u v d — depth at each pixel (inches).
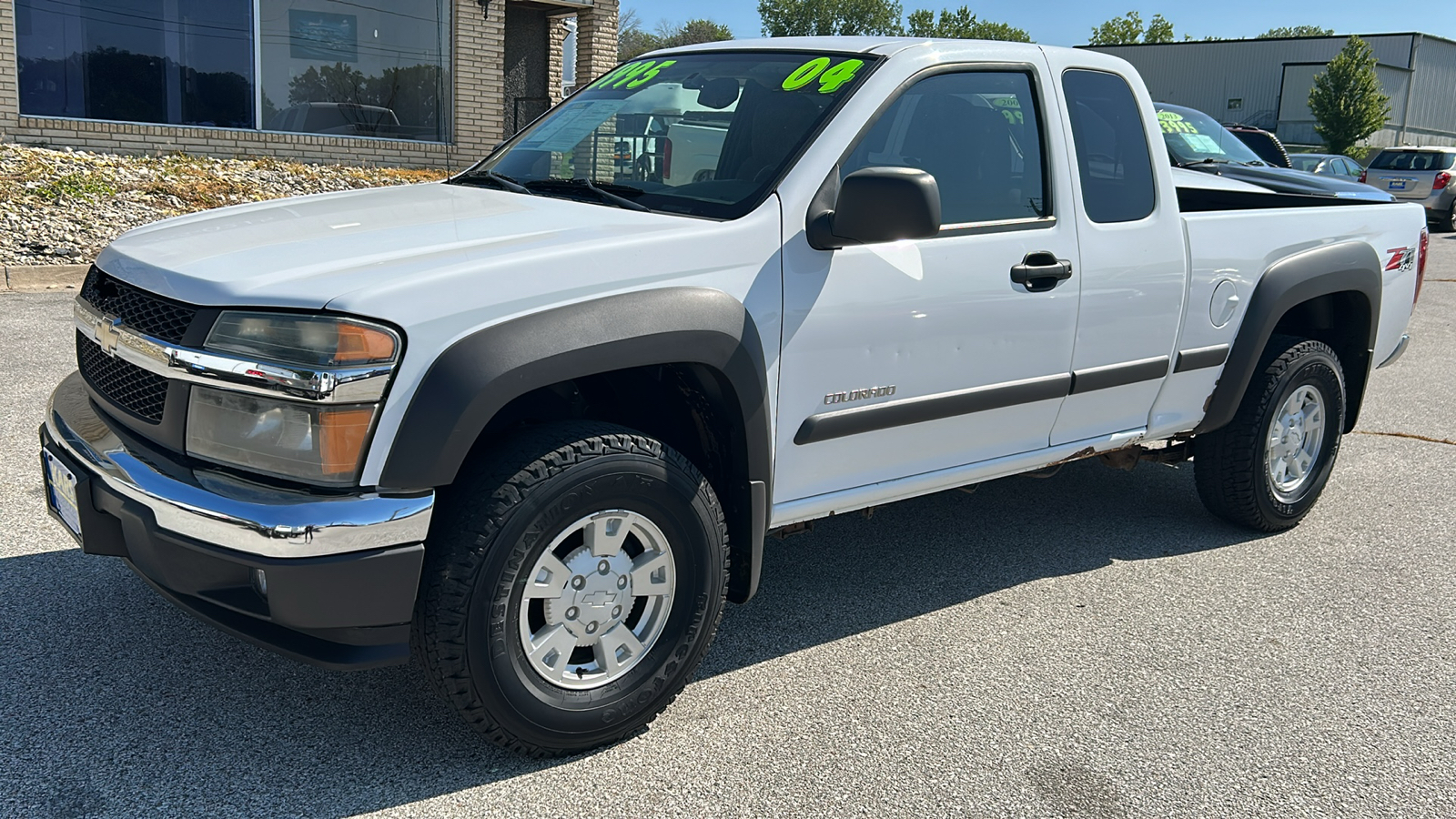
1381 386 309.4
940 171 130.9
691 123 132.8
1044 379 141.9
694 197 121.4
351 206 126.2
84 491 103.9
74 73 469.4
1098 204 146.0
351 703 117.1
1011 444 146.2
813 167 119.3
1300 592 160.7
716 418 114.8
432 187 142.1
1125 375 151.8
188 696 116.6
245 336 93.5
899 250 124.2
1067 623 147.3
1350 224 182.5
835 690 126.4
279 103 524.4
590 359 99.8
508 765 107.9
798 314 116.9
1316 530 188.7
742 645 137.0
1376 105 1721.2
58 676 118.9
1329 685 132.3
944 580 160.9
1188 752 116.2
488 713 102.3
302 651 96.6
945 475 139.5
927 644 139.3
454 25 564.7
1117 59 153.8
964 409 134.6
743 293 112.3
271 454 93.7
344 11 533.3
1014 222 136.3
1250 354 167.0
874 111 124.9
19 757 104.1
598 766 108.9
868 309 122.1
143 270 105.0
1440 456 237.1
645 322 102.9
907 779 108.8
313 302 92.0
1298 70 1859.0
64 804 97.6
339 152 539.8
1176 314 155.9
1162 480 215.0
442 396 93.2
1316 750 117.6
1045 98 141.6
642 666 112.2
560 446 101.7
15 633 127.3
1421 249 199.8
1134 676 132.7
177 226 121.1
